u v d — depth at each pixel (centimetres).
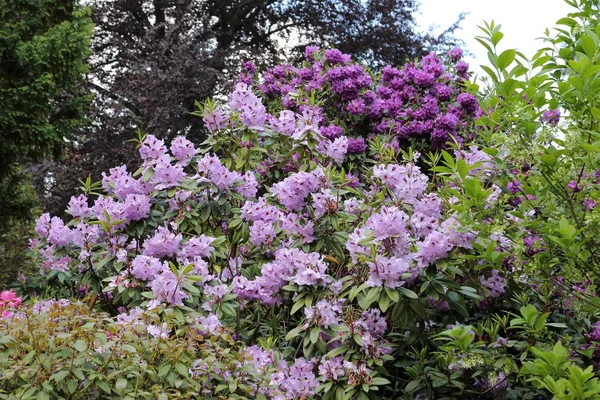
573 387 219
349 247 362
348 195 505
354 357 352
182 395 279
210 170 427
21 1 954
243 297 402
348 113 704
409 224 380
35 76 920
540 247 311
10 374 261
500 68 299
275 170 531
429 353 369
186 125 1495
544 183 298
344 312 377
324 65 741
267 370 333
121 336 290
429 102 678
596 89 269
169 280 349
